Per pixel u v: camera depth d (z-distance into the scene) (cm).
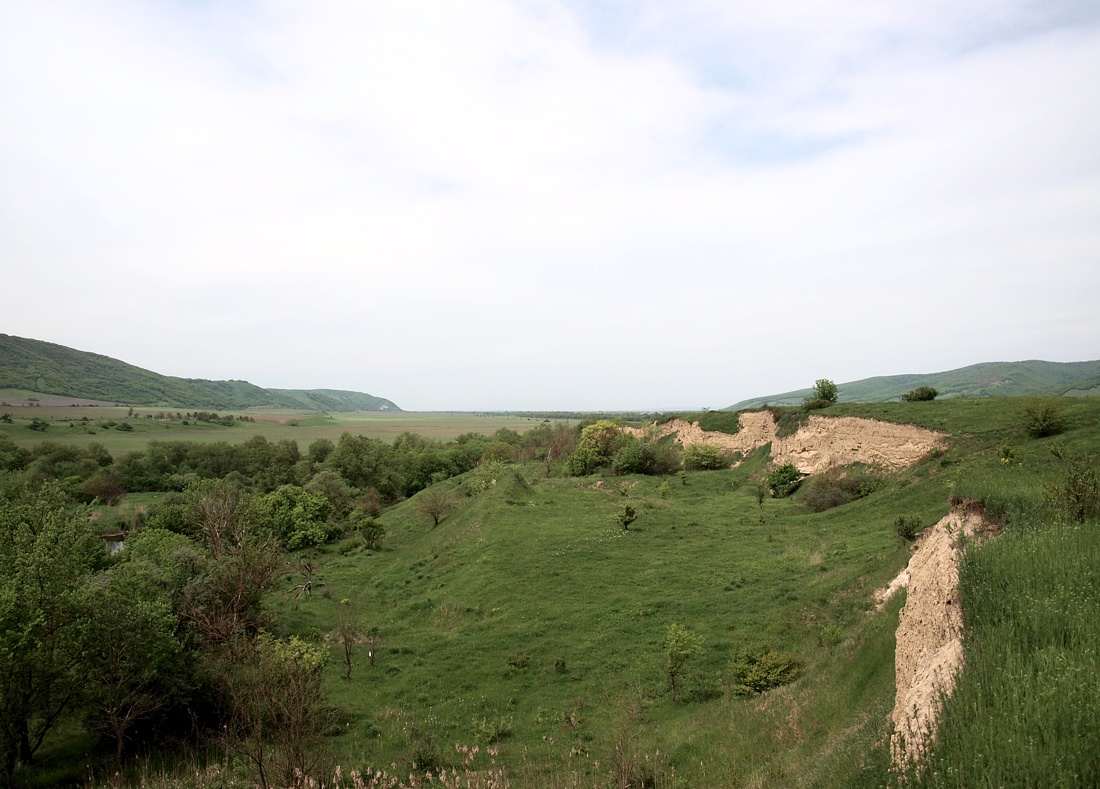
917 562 1675
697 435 8619
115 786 1714
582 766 1809
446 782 1725
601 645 2838
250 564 3127
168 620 2186
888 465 5334
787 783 1217
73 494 7656
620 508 5466
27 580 1959
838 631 2311
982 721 641
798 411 6975
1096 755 546
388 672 2742
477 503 5875
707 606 3108
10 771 1792
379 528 5906
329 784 1677
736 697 2094
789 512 5128
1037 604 840
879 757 901
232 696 2020
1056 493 1489
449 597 3797
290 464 11269
